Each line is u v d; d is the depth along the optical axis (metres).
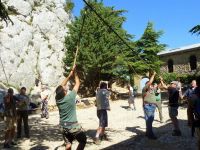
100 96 11.54
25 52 33.44
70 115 7.13
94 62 30.95
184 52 42.19
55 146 11.14
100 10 32.12
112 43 31.64
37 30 36.19
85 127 15.49
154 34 35.59
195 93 7.27
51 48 36.88
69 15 42.53
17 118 12.55
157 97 15.67
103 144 11.17
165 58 44.94
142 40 35.53
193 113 7.27
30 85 32.41
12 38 32.44
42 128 15.53
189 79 38.47
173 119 11.98
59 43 38.09
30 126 16.33
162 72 43.41
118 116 19.39
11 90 11.26
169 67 44.59
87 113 22.08
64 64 36.03
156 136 12.12
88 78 33.97
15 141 12.02
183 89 33.06
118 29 32.69
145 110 11.76
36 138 12.63
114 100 30.81
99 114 11.52
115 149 10.30
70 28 33.44
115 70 32.22
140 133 13.06
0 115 11.72
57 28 38.66
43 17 37.31
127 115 19.77
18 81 31.23
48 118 20.23
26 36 34.09
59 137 12.85
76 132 7.12
